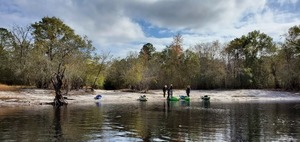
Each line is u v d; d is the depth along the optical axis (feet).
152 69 299.17
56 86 144.66
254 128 75.00
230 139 61.36
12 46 246.06
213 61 324.39
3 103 142.72
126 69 299.17
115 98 195.83
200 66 323.78
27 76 227.81
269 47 311.06
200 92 260.42
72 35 260.01
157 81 309.83
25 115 100.12
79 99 180.45
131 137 63.05
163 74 318.04
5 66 240.73
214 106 143.43
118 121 87.40
